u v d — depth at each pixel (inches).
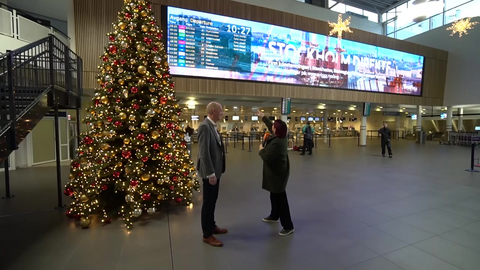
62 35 369.7
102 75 144.6
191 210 149.3
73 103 195.9
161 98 144.7
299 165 312.5
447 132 688.4
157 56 147.9
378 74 560.1
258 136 852.6
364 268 88.8
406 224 127.7
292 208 151.7
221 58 398.0
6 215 141.6
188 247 104.0
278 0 608.4
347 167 298.0
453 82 664.4
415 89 625.3
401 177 240.7
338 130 1104.2
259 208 153.2
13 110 109.8
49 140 350.9
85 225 122.7
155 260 93.9
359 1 754.8
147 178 135.1
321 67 485.7
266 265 90.7
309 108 785.6
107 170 134.8
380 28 809.5
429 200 167.5
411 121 1109.1
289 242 108.5
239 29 408.5
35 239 111.3
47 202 166.6
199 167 106.7
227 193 186.7
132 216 129.4
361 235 115.3
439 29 690.8
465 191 190.1
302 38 463.2
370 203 161.3
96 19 330.0
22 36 288.7
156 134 138.4
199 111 848.3
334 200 167.6
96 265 90.5
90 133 147.6
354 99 532.7
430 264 91.2
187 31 374.3
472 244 106.7
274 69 440.1
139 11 145.0
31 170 289.9
